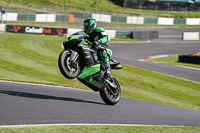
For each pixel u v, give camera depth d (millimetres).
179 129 17906
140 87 48625
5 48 68688
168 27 162125
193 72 68500
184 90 50156
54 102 22047
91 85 22750
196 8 187125
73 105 21984
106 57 22703
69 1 173375
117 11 168625
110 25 145375
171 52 103812
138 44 116750
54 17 128375
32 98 22594
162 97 44031
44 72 48938
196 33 137750
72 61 20359
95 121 18156
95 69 22422
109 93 25172
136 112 23094
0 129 13789
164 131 16922
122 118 20125
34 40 88875
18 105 19438
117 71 58219
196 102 43281
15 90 26359
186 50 108562
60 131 14523
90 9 166750
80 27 130875
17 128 14305
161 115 23266
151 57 92062
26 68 50031
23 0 159750
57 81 43219
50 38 99062
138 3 180625
